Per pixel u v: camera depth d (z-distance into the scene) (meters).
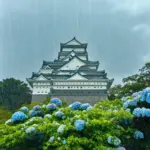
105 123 10.89
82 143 10.54
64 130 10.85
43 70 106.31
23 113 12.98
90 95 89.75
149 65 45.06
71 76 94.31
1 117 41.31
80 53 115.81
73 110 12.84
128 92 43.97
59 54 116.88
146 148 11.83
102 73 100.12
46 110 13.47
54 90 90.62
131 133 11.63
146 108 11.85
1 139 11.23
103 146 10.55
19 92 102.75
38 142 11.35
